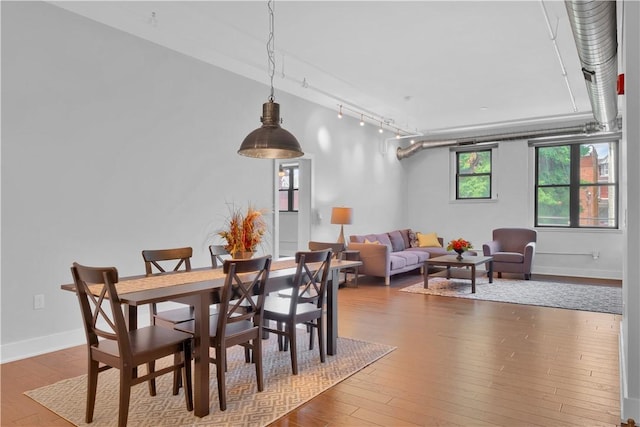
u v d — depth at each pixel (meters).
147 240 4.48
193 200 4.94
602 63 3.71
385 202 9.03
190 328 2.72
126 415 2.22
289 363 3.32
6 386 2.90
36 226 3.63
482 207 8.97
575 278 7.66
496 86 6.03
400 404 2.60
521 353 3.54
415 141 9.53
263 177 5.89
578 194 8.12
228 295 2.56
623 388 2.57
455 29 4.17
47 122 3.70
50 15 3.71
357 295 6.03
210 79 5.14
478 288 6.57
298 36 4.34
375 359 3.40
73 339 3.86
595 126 7.38
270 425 2.35
